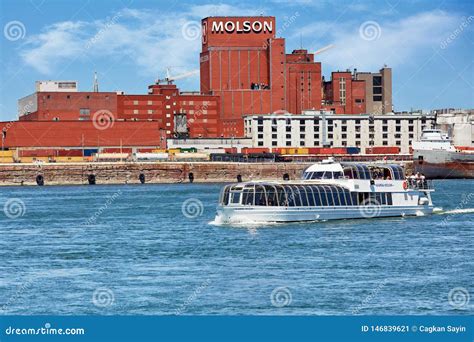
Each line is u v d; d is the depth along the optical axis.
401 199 164.75
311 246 124.88
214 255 118.19
